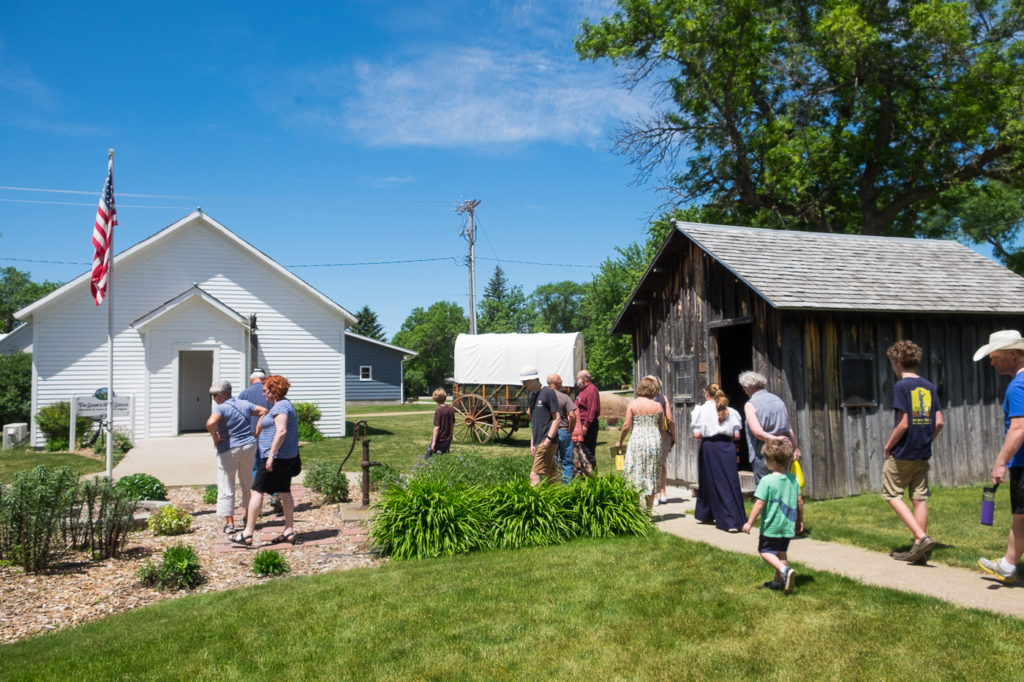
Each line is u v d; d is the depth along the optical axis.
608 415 25.72
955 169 24.45
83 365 19.94
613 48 25.69
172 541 8.10
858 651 4.25
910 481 6.24
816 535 7.36
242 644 4.76
